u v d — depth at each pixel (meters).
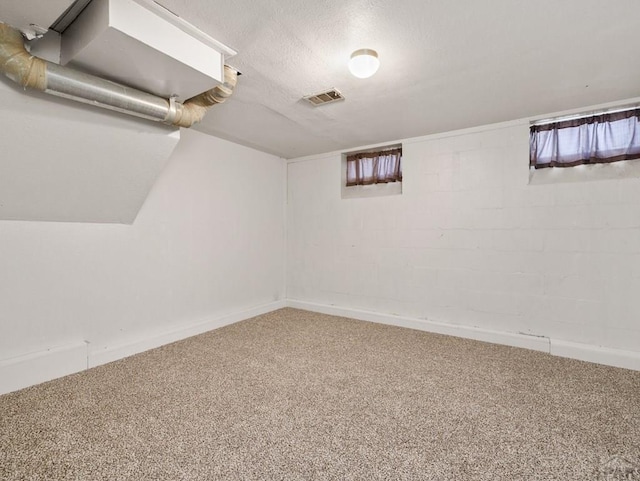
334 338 2.98
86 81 1.57
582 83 2.12
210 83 1.77
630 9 1.38
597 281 2.52
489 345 2.81
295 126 2.99
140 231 2.65
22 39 1.43
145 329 2.70
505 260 2.89
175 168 2.93
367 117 2.75
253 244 3.83
